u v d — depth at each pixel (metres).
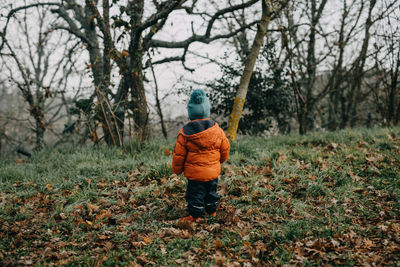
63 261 2.98
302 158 5.65
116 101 9.01
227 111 10.42
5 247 3.24
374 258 2.75
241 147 6.43
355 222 3.52
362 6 9.08
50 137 20.56
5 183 5.33
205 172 3.51
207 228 3.51
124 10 7.06
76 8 10.13
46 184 5.05
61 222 3.80
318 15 10.03
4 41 8.65
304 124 8.93
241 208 4.01
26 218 3.97
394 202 3.92
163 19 8.41
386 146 6.06
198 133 3.42
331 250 2.98
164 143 7.41
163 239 3.38
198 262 2.97
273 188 4.46
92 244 3.33
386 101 9.84
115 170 5.59
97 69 9.30
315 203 4.08
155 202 4.23
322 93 10.78
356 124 13.96
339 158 5.50
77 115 8.74
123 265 2.93
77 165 5.92
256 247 3.09
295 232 3.28
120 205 4.23
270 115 10.45
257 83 9.92
